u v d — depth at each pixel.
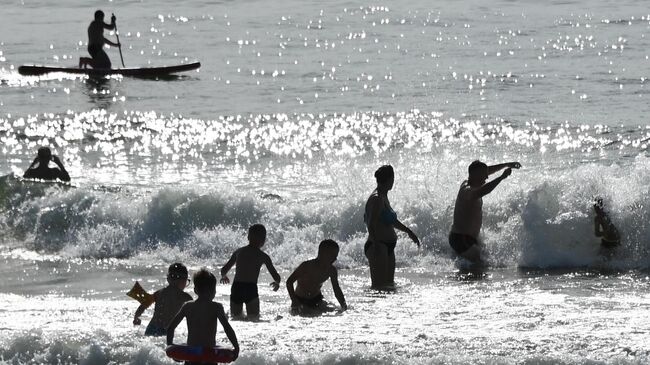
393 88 111.81
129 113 101.44
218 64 130.38
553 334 33.81
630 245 52.97
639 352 30.86
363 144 86.81
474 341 32.56
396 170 69.62
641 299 43.53
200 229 59.81
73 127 95.06
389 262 48.62
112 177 75.94
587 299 43.62
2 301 44.50
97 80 120.19
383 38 149.12
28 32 161.38
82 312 40.28
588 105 100.25
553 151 81.81
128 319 38.34
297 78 119.25
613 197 54.16
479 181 53.44
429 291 46.97
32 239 60.62
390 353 30.41
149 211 60.47
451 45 141.62
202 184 72.00
